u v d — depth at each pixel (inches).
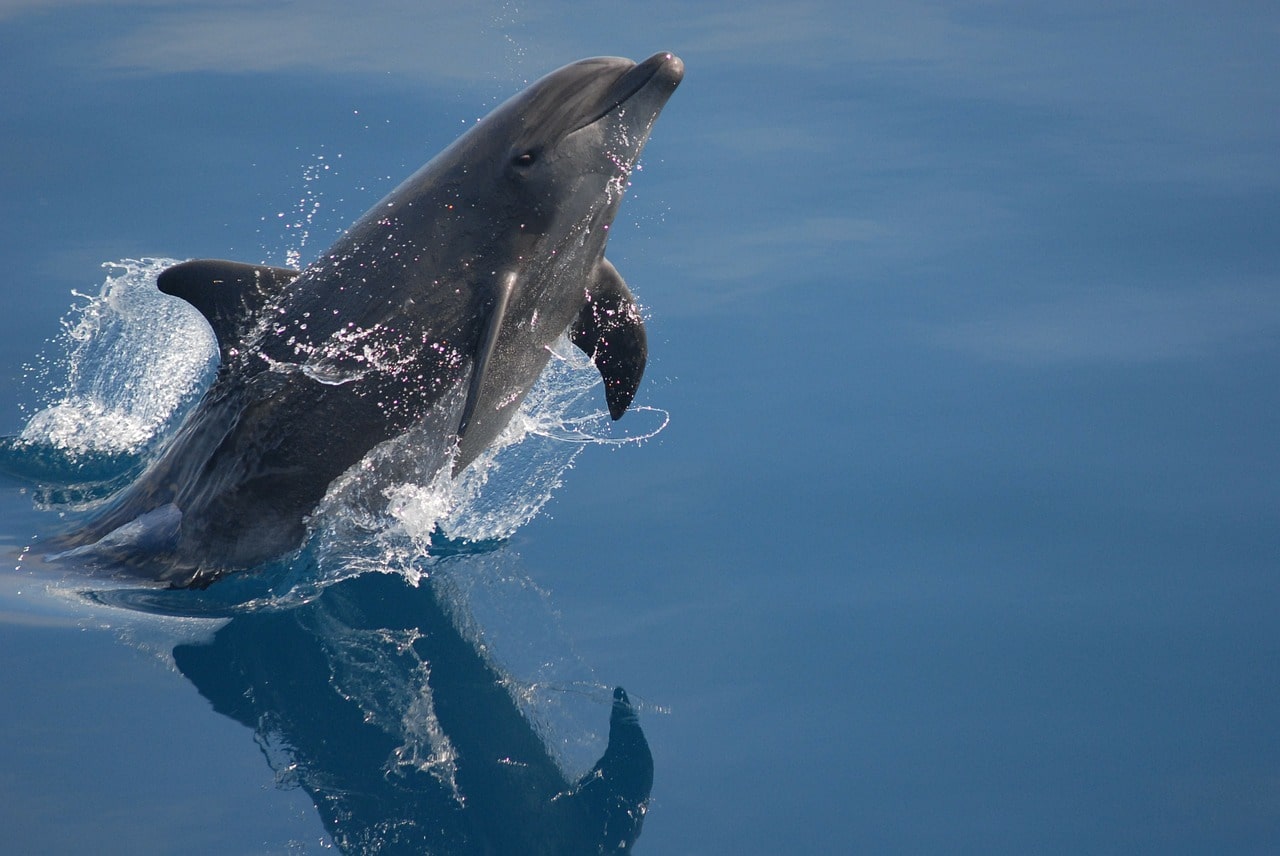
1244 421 570.9
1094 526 510.6
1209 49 978.1
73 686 428.8
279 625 470.6
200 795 378.9
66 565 507.5
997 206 770.2
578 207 526.6
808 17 1072.2
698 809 380.8
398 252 518.6
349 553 517.7
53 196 783.7
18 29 1032.2
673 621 467.5
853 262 719.1
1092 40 1008.9
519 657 450.3
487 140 523.2
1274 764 393.4
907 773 393.7
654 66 520.1
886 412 592.4
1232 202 757.3
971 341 642.8
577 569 498.9
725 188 805.2
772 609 471.8
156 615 476.1
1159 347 629.0
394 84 914.1
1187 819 373.4
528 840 367.2
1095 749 401.7
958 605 470.6
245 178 797.9
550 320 547.5
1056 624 459.2
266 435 511.5
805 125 883.4
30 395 617.0
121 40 1010.1
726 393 611.2
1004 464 551.5
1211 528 506.3
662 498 541.0
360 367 512.7
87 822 364.8
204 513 514.6
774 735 411.2
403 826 371.9
